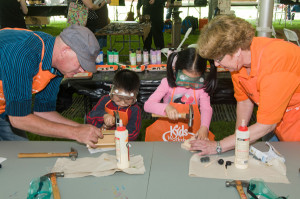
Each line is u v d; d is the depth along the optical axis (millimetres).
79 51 1474
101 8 4871
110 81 2898
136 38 9375
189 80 1994
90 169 1460
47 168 1496
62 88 2881
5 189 1330
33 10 8477
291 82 1416
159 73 3148
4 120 1943
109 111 2068
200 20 9891
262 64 1438
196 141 1610
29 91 1483
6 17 4332
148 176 1420
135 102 2133
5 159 1583
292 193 1269
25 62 1438
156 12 6195
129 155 1565
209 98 2180
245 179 1372
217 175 1408
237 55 1417
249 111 1888
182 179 1389
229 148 1582
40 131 1550
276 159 1483
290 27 10773
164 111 2000
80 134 1591
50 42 1509
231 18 1390
